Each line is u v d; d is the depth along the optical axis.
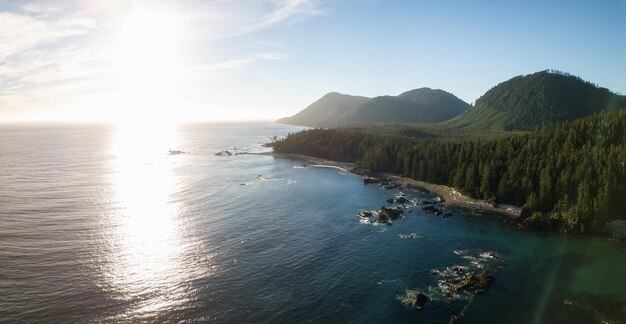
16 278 88.94
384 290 87.50
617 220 130.38
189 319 75.31
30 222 127.81
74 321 73.75
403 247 113.56
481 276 92.06
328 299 83.38
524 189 154.50
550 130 188.75
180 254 105.12
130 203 155.25
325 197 175.12
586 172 139.00
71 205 150.25
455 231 129.38
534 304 81.69
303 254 106.81
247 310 78.62
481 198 167.25
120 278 90.75
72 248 107.19
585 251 111.31
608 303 81.56
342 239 119.38
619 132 155.00
